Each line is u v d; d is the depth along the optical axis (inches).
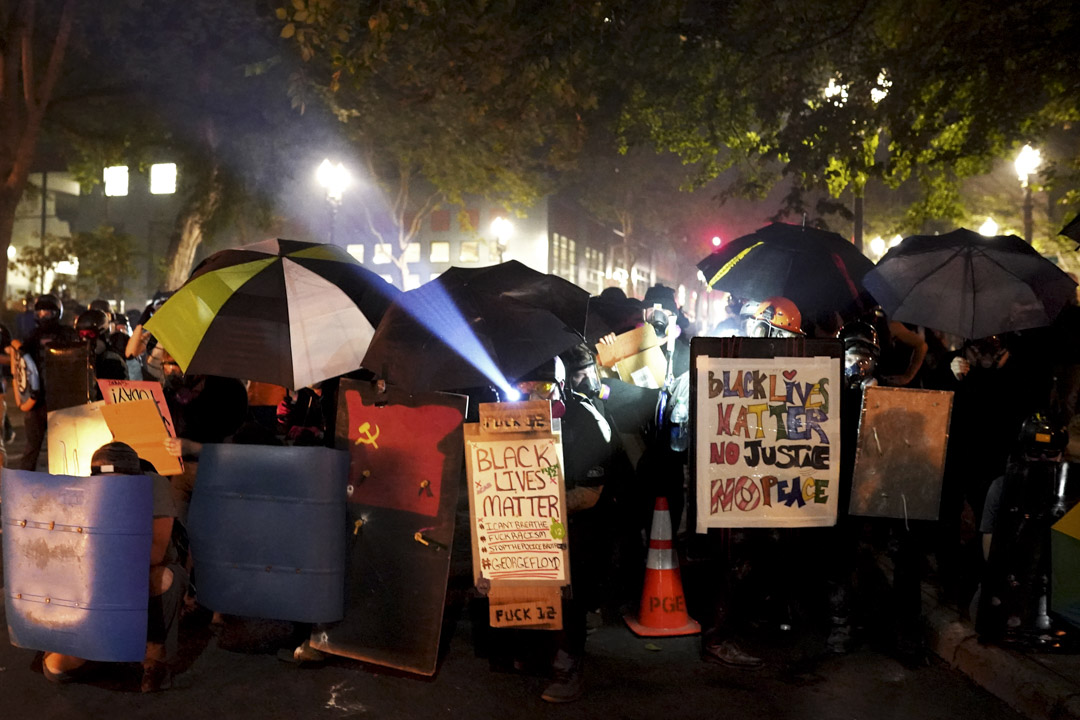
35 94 767.7
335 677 201.3
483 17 425.4
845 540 218.4
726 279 295.4
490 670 207.9
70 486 178.5
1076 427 605.3
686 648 225.6
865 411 206.8
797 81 583.5
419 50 509.4
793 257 287.1
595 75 524.1
